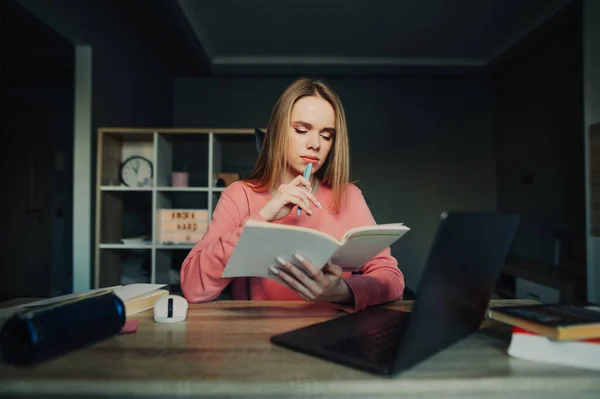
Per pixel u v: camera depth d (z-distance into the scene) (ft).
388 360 1.91
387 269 3.68
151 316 2.85
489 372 1.85
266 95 15.99
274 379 1.75
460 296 2.14
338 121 4.06
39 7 7.35
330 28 12.66
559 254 10.68
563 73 11.10
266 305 3.19
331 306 3.16
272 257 2.60
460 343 2.29
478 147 16.01
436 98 16.10
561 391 1.77
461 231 1.88
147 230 10.85
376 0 10.82
